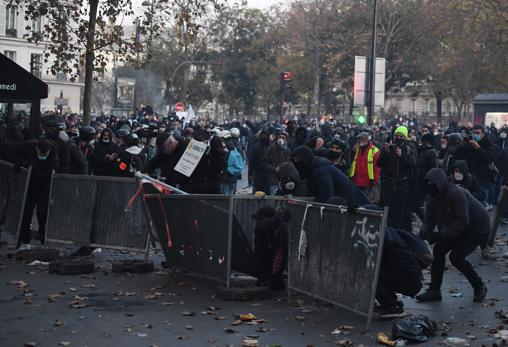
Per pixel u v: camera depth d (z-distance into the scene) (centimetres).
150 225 1084
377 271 752
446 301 924
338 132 1967
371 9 6494
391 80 7019
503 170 1895
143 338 735
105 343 717
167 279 1028
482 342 735
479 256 1287
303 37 6756
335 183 906
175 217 1010
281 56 7369
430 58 6512
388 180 1348
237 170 1677
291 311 850
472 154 1694
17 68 1617
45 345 709
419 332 734
